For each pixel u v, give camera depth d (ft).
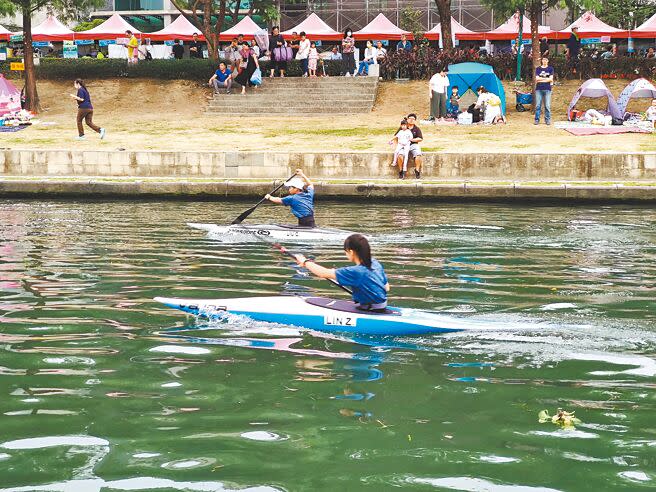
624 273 36.83
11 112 91.30
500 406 21.15
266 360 24.90
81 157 67.77
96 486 16.76
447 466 17.69
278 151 67.21
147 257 40.78
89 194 64.54
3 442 18.86
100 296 32.60
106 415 20.47
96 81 108.68
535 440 19.06
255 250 42.93
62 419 20.20
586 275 36.47
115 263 39.22
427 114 94.02
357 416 20.45
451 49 107.04
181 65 107.14
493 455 18.24
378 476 17.21
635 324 28.48
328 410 20.84
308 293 33.45
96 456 18.16
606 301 31.63
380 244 44.32
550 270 37.58
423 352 25.73
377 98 99.91
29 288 33.91
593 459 18.04
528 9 97.96
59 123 91.86
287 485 16.78
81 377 23.20
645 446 18.72
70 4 101.19
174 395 21.85
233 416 20.42
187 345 26.35
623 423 20.06
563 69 104.99
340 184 62.18
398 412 20.72
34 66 103.55
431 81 87.45
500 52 119.55
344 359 25.02
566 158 63.05
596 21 121.29
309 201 48.08
